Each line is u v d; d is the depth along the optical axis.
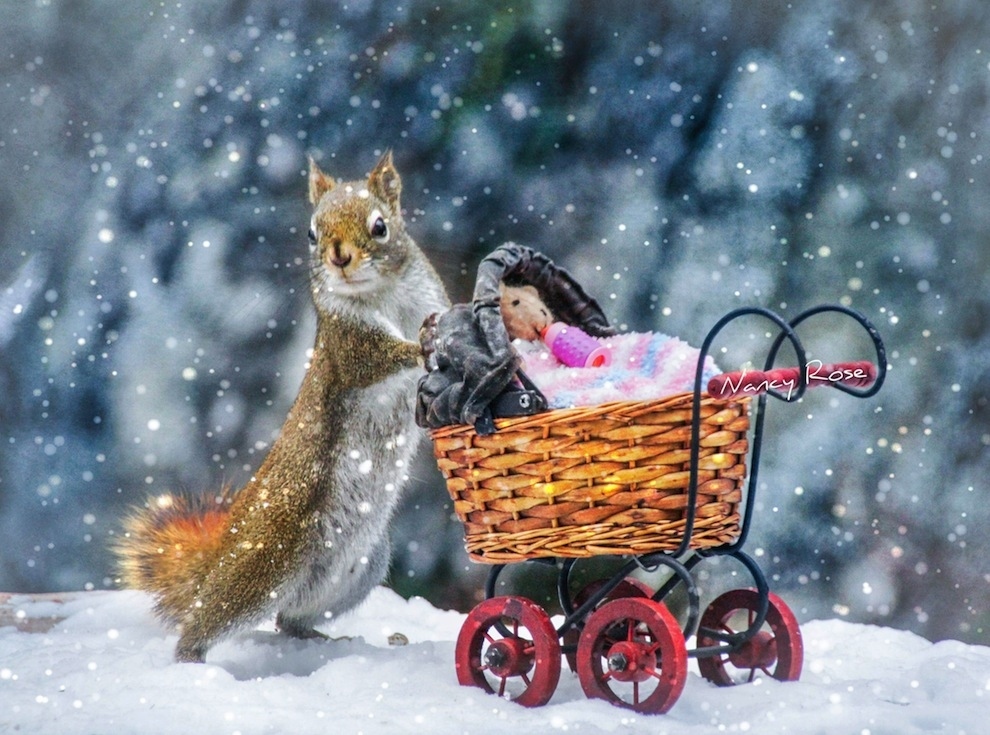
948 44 13.55
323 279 7.88
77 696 6.18
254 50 13.43
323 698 6.23
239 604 7.49
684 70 13.12
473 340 6.21
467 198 12.57
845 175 13.12
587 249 12.54
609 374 6.12
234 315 12.87
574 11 13.13
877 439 12.71
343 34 13.36
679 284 12.47
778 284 12.64
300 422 7.91
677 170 12.84
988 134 13.38
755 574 6.23
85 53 13.86
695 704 5.98
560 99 12.95
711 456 5.86
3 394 13.10
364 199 7.88
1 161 13.66
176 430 12.86
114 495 12.99
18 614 8.98
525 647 6.16
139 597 9.39
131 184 13.25
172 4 13.77
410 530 12.05
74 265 13.27
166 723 5.60
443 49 13.12
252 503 7.85
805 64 13.27
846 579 12.42
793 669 6.34
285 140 13.05
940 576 12.57
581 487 5.86
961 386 12.90
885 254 12.97
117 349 12.98
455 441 6.21
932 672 6.44
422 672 6.77
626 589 6.80
